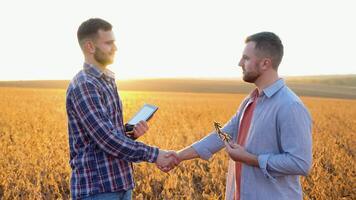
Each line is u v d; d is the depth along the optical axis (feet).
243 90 266.16
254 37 15.02
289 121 14.48
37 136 58.34
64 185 34.01
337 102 174.81
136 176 34.96
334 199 31.01
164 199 29.84
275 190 14.89
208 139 17.38
